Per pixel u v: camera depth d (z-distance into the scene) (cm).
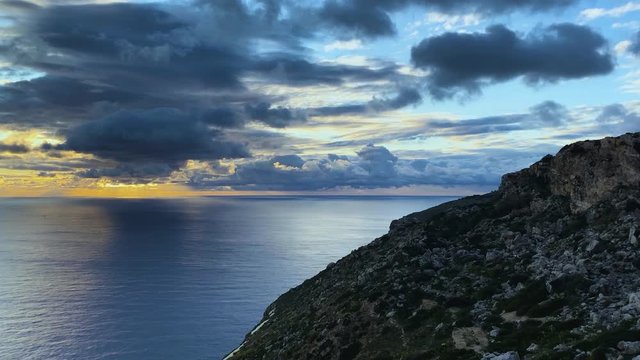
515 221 8694
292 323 9212
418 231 9769
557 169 8862
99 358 19938
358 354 5888
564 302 4803
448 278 7044
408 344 5466
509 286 5881
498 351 4209
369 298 7175
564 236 7106
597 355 3194
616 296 4503
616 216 6638
